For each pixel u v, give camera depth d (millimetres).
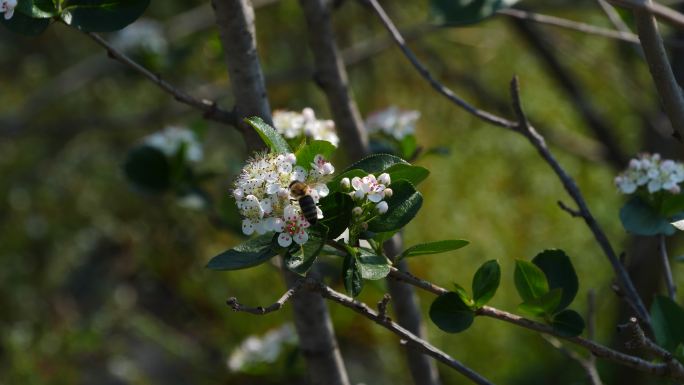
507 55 9750
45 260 8859
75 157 9383
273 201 2041
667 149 5254
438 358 2145
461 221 8383
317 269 3059
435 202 8617
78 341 7902
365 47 6438
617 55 7754
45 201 9133
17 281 8484
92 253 9039
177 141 4086
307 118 2936
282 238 2020
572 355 2873
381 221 2102
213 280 8352
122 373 7770
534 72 9633
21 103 9578
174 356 8039
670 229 2609
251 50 2631
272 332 4816
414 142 3742
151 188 4098
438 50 9383
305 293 2832
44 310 8422
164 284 8797
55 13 2430
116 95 9484
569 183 2729
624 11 3170
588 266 7797
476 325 7277
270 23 9508
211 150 8805
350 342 7633
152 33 5125
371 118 3859
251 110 2658
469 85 7285
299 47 9453
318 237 2059
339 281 4070
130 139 9430
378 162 2164
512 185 8820
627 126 8695
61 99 9430
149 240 9008
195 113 8078
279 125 2939
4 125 7793
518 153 9023
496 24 9297
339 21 8984
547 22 3340
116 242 9125
